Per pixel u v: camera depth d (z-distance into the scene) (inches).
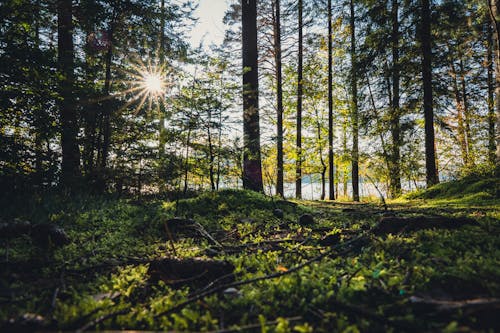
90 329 92.8
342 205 431.5
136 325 95.6
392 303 97.3
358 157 778.2
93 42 422.9
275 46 808.3
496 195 317.4
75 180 342.3
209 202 318.0
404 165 645.3
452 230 169.0
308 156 1067.3
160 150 379.2
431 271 113.7
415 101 561.3
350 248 160.7
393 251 144.5
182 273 133.4
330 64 834.8
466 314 83.3
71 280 137.5
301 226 240.1
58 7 350.0
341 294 105.0
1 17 267.1
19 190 279.9
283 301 105.2
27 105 293.6
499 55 456.8
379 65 601.6
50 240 174.7
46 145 341.1
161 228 229.8
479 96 733.9
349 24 842.8
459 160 756.0
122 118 396.5
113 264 156.3
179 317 92.7
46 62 289.1
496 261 118.4
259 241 195.5
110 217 261.6
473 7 573.0
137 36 463.2
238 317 99.0
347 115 970.1
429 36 517.3
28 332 90.5
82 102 346.6
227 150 399.2
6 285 124.4
